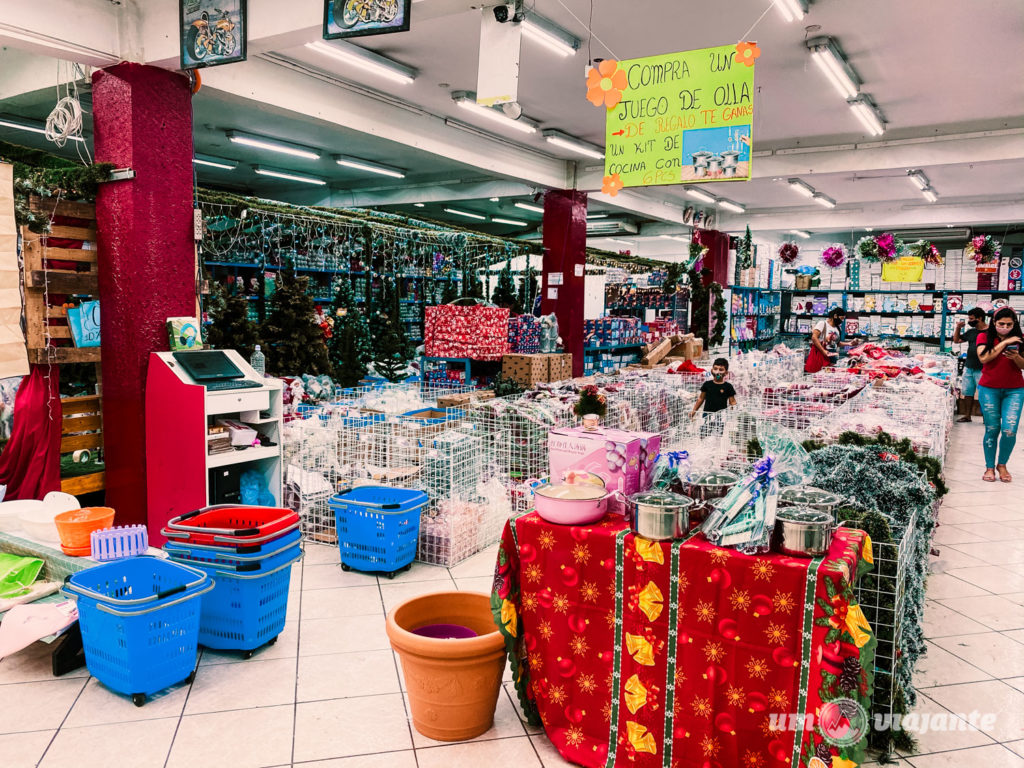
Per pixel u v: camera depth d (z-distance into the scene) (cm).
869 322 1388
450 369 881
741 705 215
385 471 466
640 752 231
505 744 252
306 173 1378
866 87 744
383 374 853
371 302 888
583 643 242
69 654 300
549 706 249
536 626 251
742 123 427
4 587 314
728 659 216
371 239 809
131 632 266
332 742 251
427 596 279
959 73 700
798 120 876
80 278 447
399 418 536
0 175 406
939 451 471
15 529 351
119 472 459
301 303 670
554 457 277
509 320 900
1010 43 621
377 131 759
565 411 570
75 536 323
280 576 327
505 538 253
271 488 467
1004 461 663
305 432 504
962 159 902
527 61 671
